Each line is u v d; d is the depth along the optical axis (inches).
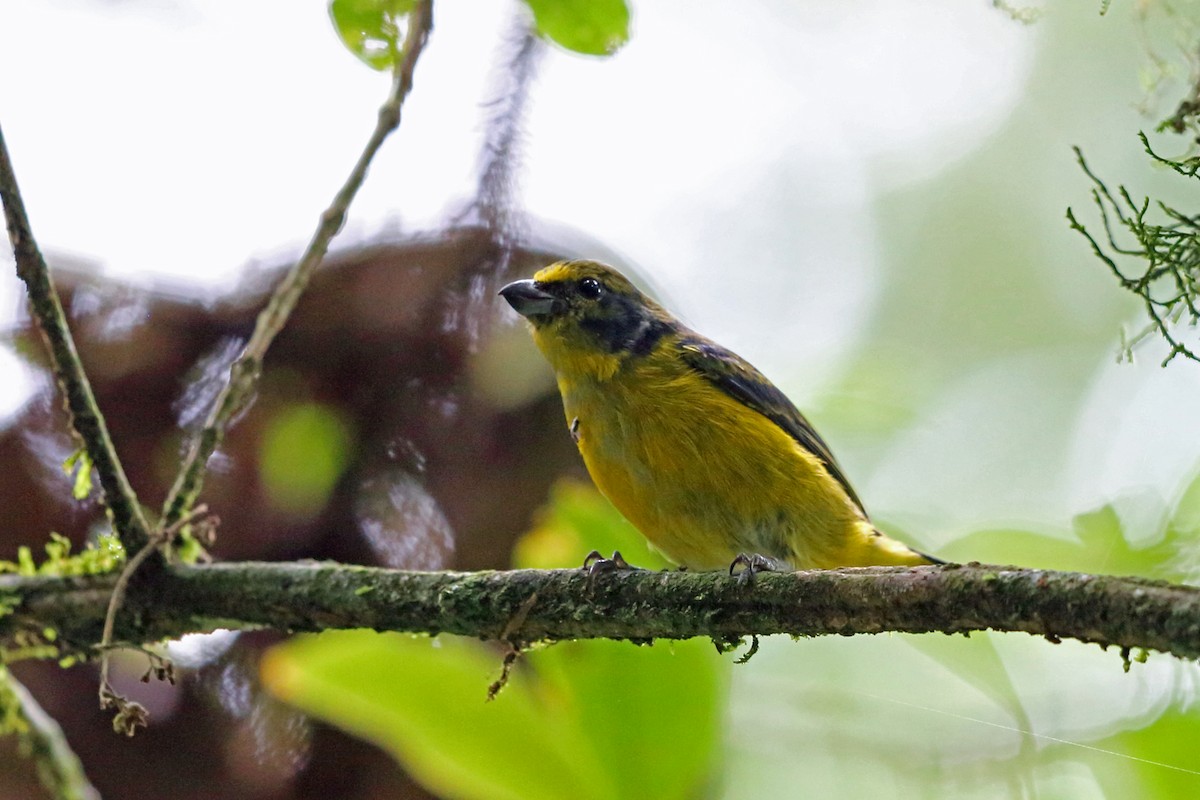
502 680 253.8
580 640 272.7
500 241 432.5
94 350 405.1
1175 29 302.4
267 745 366.0
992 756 371.6
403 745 264.2
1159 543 328.8
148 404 407.2
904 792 378.6
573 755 249.1
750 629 273.3
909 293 684.7
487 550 407.8
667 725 250.4
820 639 417.1
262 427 401.7
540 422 423.5
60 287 409.1
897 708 396.2
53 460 398.0
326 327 410.3
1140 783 307.9
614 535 309.4
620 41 323.9
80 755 367.6
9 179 289.6
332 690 248.7
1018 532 354.0
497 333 422.9
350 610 309.0
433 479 410.9
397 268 418.6
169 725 369.1
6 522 391.5
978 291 677.3
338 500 403.2
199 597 318.7
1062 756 345.7
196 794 366.9
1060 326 653.3
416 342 414.9
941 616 239.3
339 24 322.7
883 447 560.1
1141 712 321.1
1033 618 225.0
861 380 577.0
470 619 301.6
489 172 438.0
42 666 370.9
